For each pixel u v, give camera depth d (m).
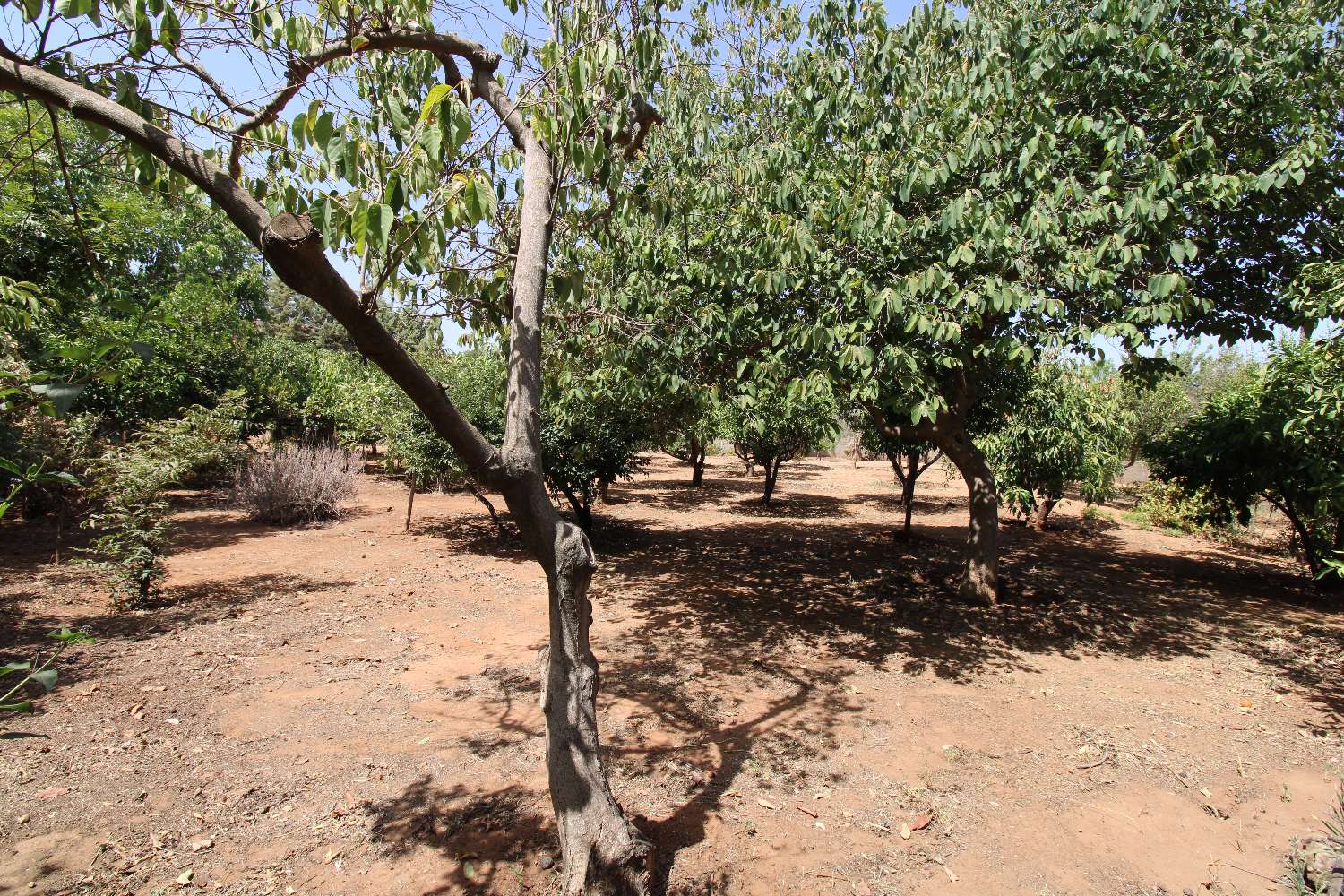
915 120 5.10
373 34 2.92
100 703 4.39
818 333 4.70
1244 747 4.24
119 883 2.79
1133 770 3.94
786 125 6.06
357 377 14.29
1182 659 5.84
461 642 5.81
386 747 3.96
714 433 15.73
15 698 4.39
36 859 2.90
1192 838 3.31
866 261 5.18
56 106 2.23
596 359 6.68
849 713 4.58
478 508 13.52
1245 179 4.58
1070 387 12.02
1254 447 7.95
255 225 1.95
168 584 7.24
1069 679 5.31
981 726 4.45
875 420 7.21
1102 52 5.01
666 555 9.86
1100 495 12.50
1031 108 4.76
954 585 7.91
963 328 5.77
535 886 2.84
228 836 3.12
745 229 5.66
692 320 5.63
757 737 4.20
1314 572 8.50
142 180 2.71
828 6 5.38
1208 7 4.95
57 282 7.15
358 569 8.36
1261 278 6.25
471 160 3.01
